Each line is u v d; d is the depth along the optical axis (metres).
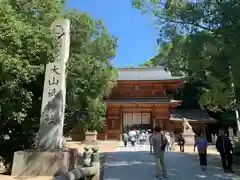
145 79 35.03
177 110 37.00
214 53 9.50
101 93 16.39
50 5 10.09
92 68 14.71
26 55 7.67
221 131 11.70
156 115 34.22
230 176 10.38
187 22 10.10
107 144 28.14
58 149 9.60
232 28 8.57
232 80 10.25
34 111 11.79
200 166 12.62
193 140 27.30
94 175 8.25
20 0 9.18
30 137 12.04
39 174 8.92
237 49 8.54
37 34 7.73
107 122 34.28
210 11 9.44
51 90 10.12
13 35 6.85
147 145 27.14
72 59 14.28
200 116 34.41
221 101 15.70
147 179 9.48
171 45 12.86
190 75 14.18
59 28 10.57
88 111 16.27
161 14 11.27
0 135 11.26
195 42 9.48
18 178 8.46
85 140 28.77
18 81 7.97
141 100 34.62
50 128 9.82
